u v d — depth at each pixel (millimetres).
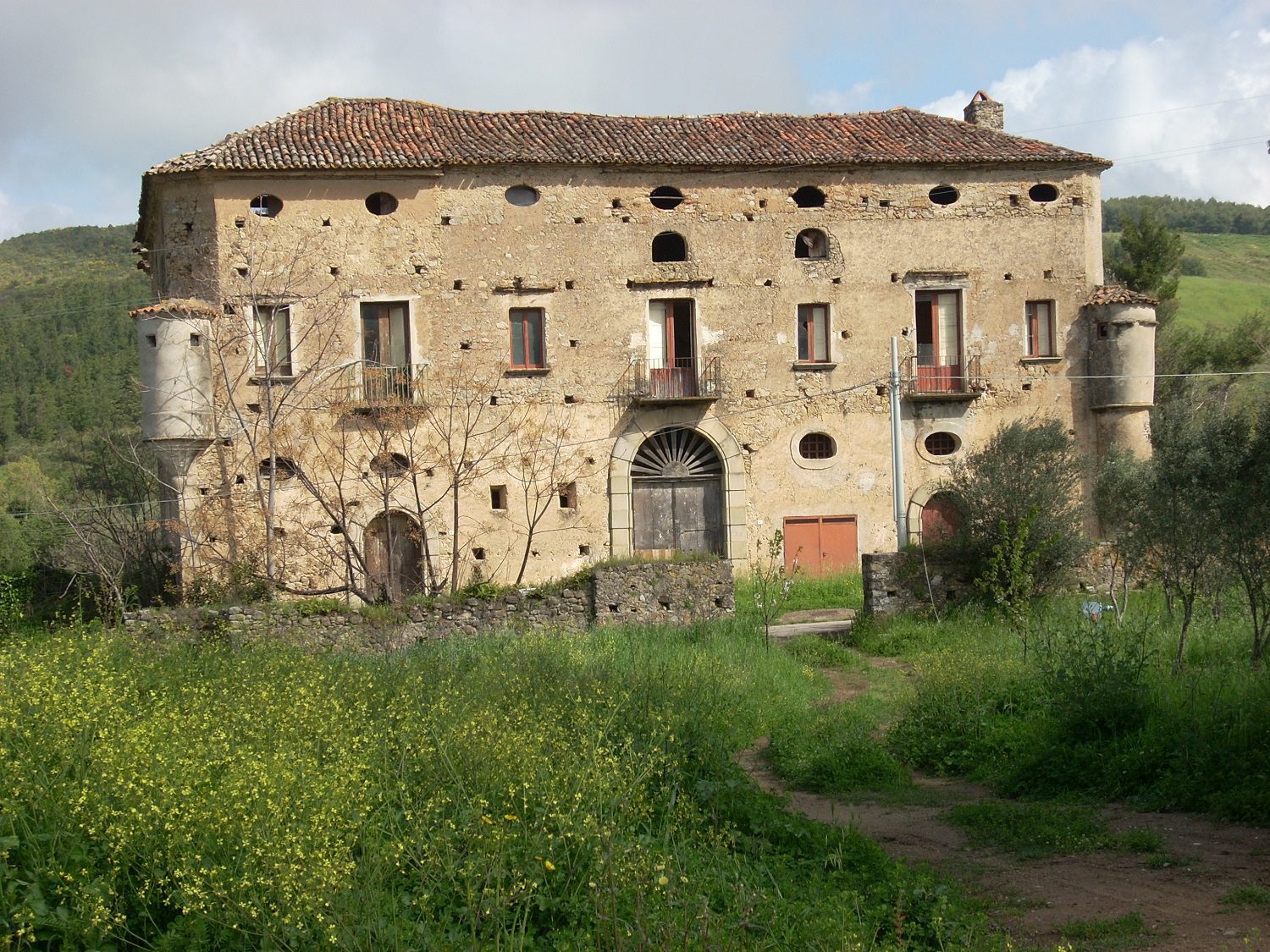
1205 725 12070
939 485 30797
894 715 16266
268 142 30688
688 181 32062
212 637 19781
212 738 8906
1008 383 32812
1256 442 15320
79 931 7020
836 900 8320
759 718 15875
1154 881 9094
